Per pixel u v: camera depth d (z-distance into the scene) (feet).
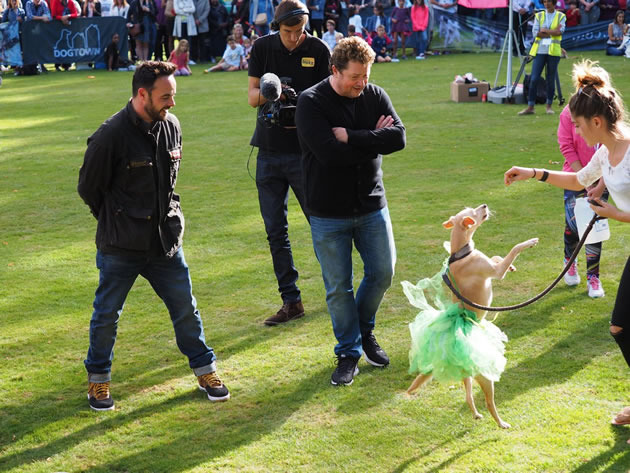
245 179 46.09
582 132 17.70
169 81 19.19
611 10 113.19
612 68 89.56
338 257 21.49
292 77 25.95
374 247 21.83
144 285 29.86
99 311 20.44
